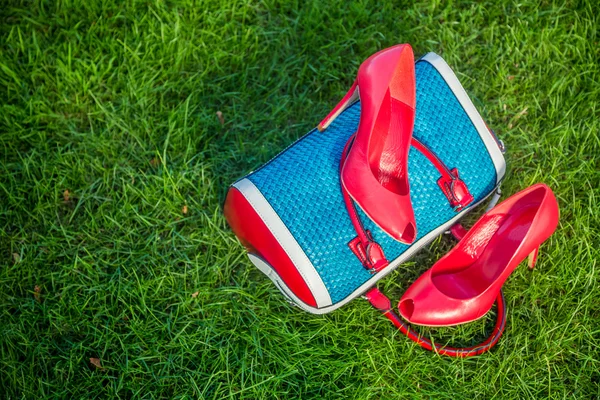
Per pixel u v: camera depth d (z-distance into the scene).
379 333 1.99
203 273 2.04
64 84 2.25
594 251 2.04
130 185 2.12
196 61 2.31
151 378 1.92
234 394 1.88
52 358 1.94
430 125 1.85
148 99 2.25
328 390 1.90
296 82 2.32
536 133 2.25
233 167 2.21
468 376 1.96
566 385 1.95
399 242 1.82
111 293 1.99
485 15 2.40
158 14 2.33
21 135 2.19
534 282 2.03
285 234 1.74
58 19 2.31
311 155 1.84
